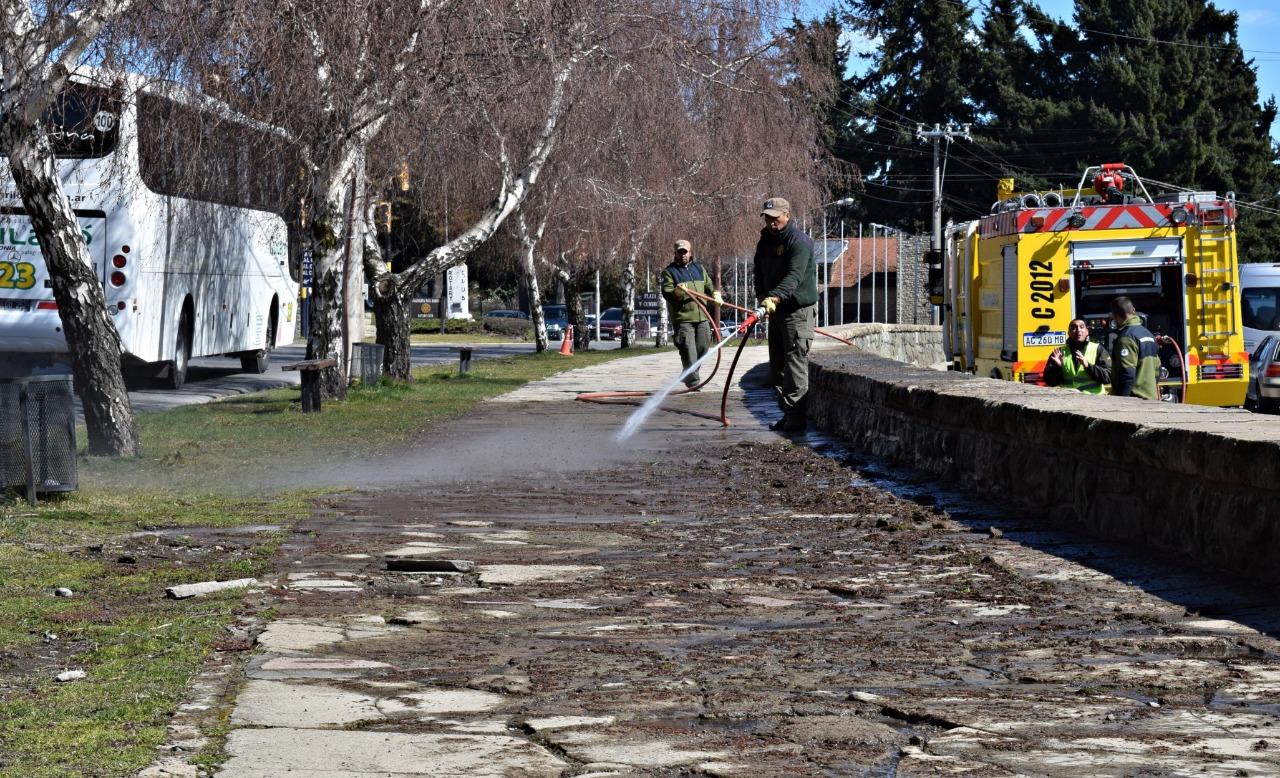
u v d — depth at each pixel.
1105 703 5.18
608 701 5.28
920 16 83.44
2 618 6.64
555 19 21.56
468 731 4.89
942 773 4.39
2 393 10.17
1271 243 83.81
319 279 21.52
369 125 20.72
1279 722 4.90
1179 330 18.78
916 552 8.46
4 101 12.81
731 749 4.68
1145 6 82.25
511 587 7.54
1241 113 84.25
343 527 9.62
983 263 20.78
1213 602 6.78
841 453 13.88
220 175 22.31
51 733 4.80
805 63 30.06
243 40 16.81
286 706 5.17
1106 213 18.77
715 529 9.55
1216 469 7.28
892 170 83.94
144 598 7.17
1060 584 7.36
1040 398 10.27
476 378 27.77
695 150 31.59
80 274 13.52
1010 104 80.88
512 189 25.38
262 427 17.36
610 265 44.94
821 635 6.39
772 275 15.92
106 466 12.95
